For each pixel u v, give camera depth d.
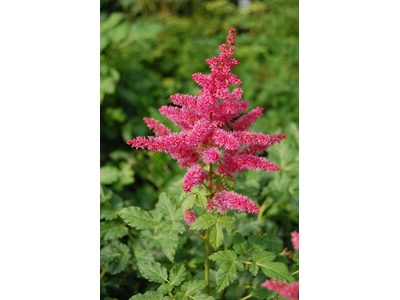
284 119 1.31
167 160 1.08
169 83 1.46
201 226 0.52
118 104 1.21
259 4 1.89
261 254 0.55
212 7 2.00
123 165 0.99
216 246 0.52
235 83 0.52
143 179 1.11
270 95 1.40
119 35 1.12
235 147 0.50
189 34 1.79
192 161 0.55
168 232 0.58
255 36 1.84
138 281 0.71
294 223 0.83
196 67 1.59
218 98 0.51
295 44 1.55
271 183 0.75
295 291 0.48
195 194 0.53
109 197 0.71
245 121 0.55
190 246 0.76
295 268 0.62
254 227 0.72
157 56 1.57
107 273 0.71
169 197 0.64
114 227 0.68
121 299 0.69
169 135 0.53
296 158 0.77
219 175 0.54
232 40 0.51
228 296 0.63
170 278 0.56
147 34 1.20
